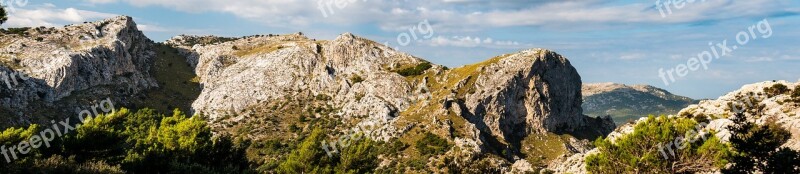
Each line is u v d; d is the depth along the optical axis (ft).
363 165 266.16
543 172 266.57
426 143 449.89
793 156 101.50
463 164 247.70
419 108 550.36
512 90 590.96
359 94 634.02
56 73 574.56
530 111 597.52
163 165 209.26
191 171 211.41
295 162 256.32
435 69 651.66
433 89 606.96
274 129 575.79
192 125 267.80
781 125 167.12
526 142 572.51
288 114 632.79
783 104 185.68
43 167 161.79
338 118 603.26
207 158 263.90
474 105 558.97
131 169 205.16
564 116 643.04
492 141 536.01
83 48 655.35
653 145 124.06
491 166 252.21
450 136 468.75
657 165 119.55
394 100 599.98
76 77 607.37
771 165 103.60
